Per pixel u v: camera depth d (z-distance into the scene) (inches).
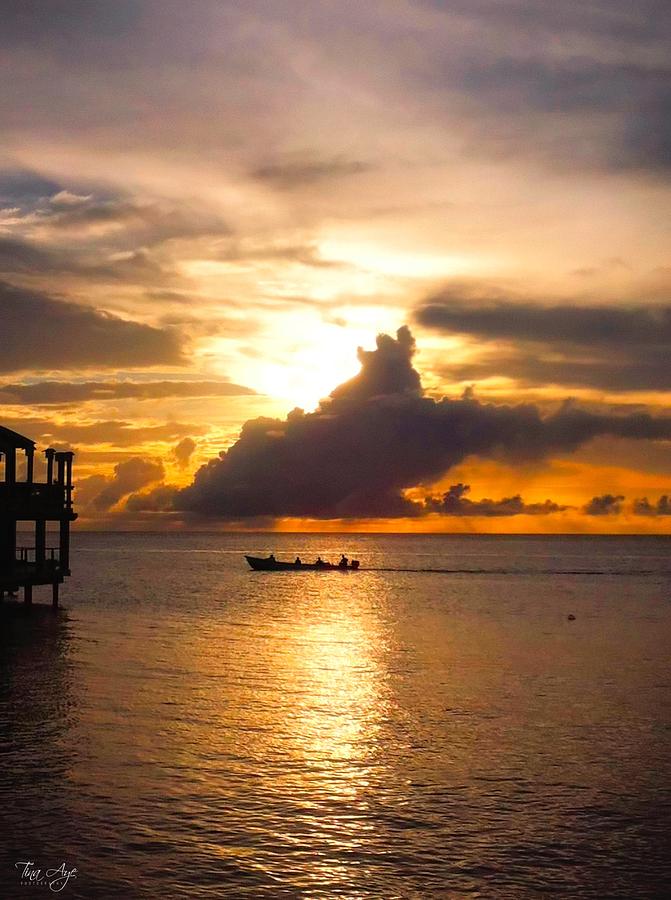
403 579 3991.1
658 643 1692.9
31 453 1908.2
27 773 759.1
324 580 3831.2
